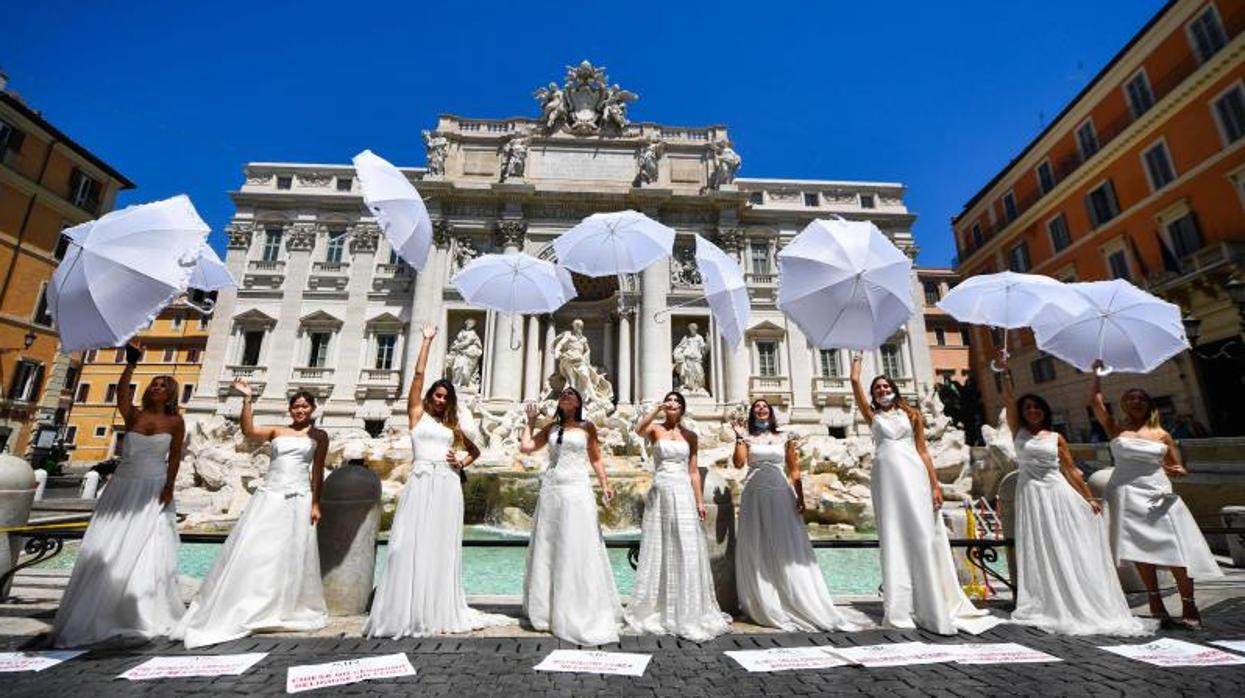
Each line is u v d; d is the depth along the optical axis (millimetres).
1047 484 5453
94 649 4355
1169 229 24750
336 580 5414
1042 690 3732
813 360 32531
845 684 3859
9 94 28125
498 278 7441
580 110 36625
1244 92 21656
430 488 5148
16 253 28797
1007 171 34750
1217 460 11141
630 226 6980
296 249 32562
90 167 32406
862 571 10297
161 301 4281
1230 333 22000
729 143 35969
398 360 31141
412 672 3977
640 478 16984
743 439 5957
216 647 4410
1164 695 3625
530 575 5219
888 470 5512
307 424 5531
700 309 31875
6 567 5648
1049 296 6113
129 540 4719
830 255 5223
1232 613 5574
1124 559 5406
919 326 33156
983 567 6488
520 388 30422
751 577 5457
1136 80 25922
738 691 3738
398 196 5277
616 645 4660
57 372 30812
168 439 5043
